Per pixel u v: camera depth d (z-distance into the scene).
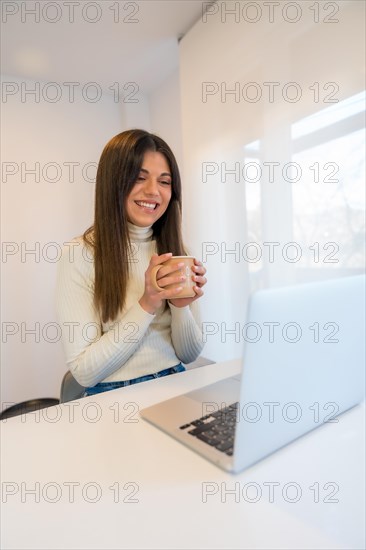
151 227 1.10
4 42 1.79
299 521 0.39
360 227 1.14
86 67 2.08
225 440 0.53
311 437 0.55
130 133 0.94
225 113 1.63
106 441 0.56
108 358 0.85
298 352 0.47
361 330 0.57
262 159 1.47
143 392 0.75
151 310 0.84
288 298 0.43
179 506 0.41
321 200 1.25
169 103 2.27
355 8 1.09
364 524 0.39
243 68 1.51
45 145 2.25
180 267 0.78
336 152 1.19
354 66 1.11
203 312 1.86
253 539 0.37
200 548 0.36
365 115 1.09
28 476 0.47
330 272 1.25
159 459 0.50
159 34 1.81
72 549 0.36
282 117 1.36
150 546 0.36
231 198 1.67
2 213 2.15
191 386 0.78
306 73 1.25
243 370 0.41
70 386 1.10
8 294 2.19
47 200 2.27
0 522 0.40
